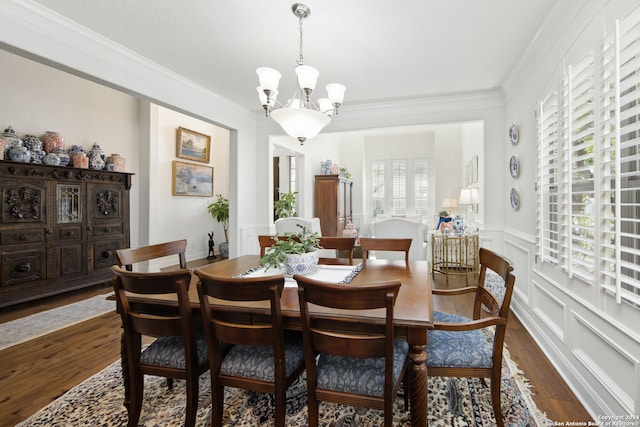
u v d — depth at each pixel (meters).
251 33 2.44
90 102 4.50
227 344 1.67
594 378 1.71
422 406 1.33
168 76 3.14
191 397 1.50
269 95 2.10
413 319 1.29
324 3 2.06
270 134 4.72
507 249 3.58
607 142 1.57
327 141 7.93
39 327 2.96
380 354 1.23
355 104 4.16
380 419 1.70
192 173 6.20
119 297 1.54
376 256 5.91
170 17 2.23
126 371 1.69
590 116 1.72
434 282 4.60
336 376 1.34
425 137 8.80
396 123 4.11
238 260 2.62
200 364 1.57
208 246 6.66
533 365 2.22
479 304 1.94
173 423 1.68
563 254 2.07
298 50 2.70
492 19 2.23
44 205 3.61
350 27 2.34
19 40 2.05
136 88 2.86
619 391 1.51
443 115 3.93
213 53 2.76
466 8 2.11
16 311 3.38
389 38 2.50
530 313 2.79
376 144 9.12
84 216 4.02
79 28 2.34
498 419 1.54
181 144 5.93
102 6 2.10
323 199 7.06
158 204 5.40
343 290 1.17
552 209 2.36
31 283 3.49
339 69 3.07
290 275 1.99
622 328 1.46
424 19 2.24
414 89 3.62
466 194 5.37
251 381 1.42
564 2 1.95
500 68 3.06
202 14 2.19
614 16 1.50
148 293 1.44
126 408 1.78
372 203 9.16
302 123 2.18
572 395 1.87
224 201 6.78
